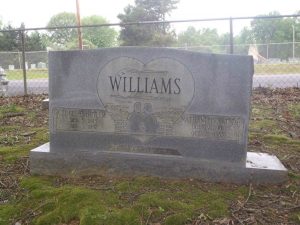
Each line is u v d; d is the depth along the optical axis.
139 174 1.59
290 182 1.50
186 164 1.54
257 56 6.55
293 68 6.21
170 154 1.56
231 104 1.49
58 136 1.66
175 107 1.54
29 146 2.01
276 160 1.60
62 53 1.62
